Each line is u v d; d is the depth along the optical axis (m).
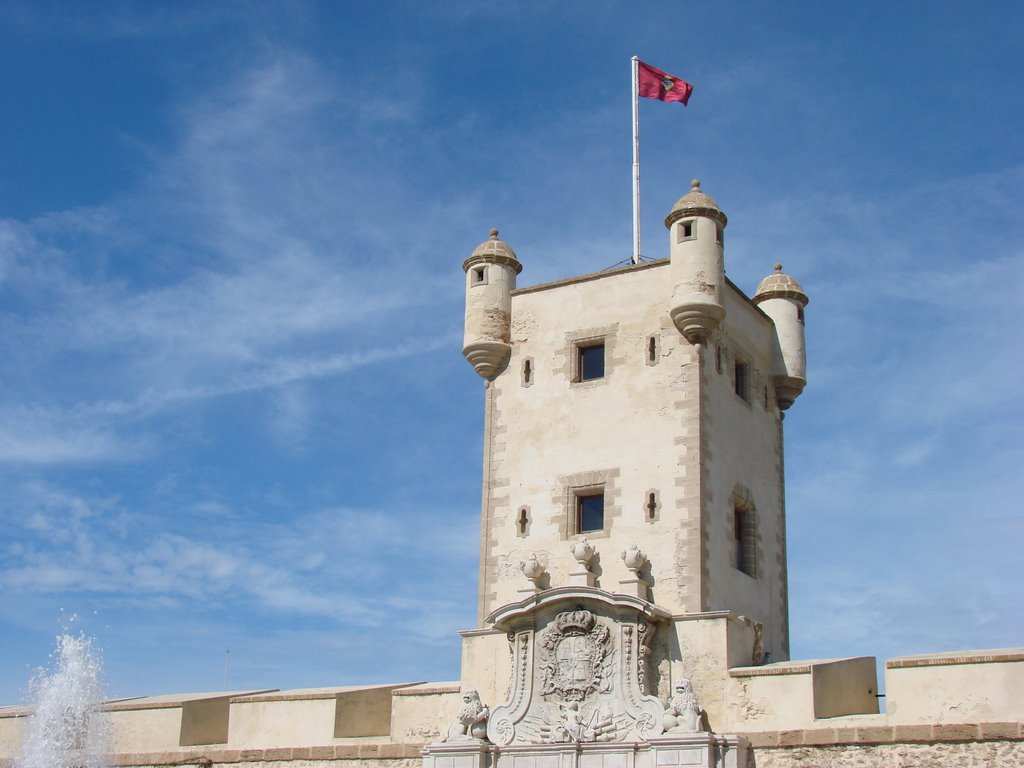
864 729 42.22
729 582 48.72
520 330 53.56
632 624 45.91
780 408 56.25
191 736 55.19
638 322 51.06
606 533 49.06
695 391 48.97
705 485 48.16
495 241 54.84
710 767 42.97
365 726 52.91
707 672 45.28
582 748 45.16
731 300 53.00
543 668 47.00
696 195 50.91
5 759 57.41
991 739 40.34
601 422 50.56
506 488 51.66
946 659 41.88
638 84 57.97
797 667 43.91
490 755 46.69
